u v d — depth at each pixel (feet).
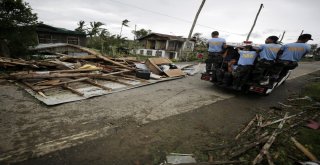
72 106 14.23
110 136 10.36
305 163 8.71
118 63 29.63
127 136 10.51
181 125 12.51
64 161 8.07
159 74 30.42
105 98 16.81
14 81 19.13
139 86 22.22
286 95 22.75
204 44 116.57
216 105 17.38
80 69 23.76
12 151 8.36
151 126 11.97
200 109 15.96
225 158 9.08
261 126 12.82
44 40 75.87
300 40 18.26
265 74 20.35
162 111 14.74
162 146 9.80
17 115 11.93
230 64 21.06
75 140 9.68
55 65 25.81
